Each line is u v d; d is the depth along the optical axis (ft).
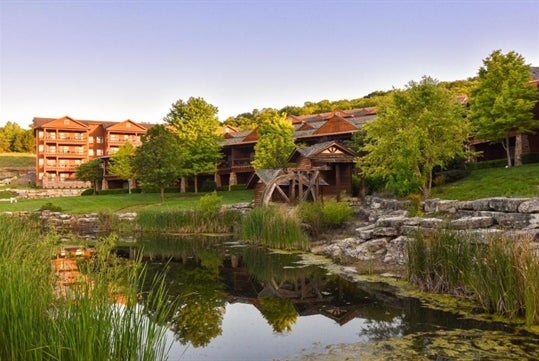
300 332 32.53
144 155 144.56
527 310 30.42
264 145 139.33
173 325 34.76
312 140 162.81
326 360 26.30
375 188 112.37
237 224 100.53
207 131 165.89
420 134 83.20
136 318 21.67
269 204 94.53
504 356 25.54
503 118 99.40
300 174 103.65
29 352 18.56
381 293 41.91
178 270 59.26
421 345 27.76
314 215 80.84
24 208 146.10
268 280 51.67
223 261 65.87
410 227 54.80
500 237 36.01
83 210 141.08
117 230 113.91
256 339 31.17
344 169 113.50
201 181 189.16
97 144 290.97
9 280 20.17
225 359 27.45
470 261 37.63
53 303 21.39
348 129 152.25
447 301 37.76
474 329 30.35
